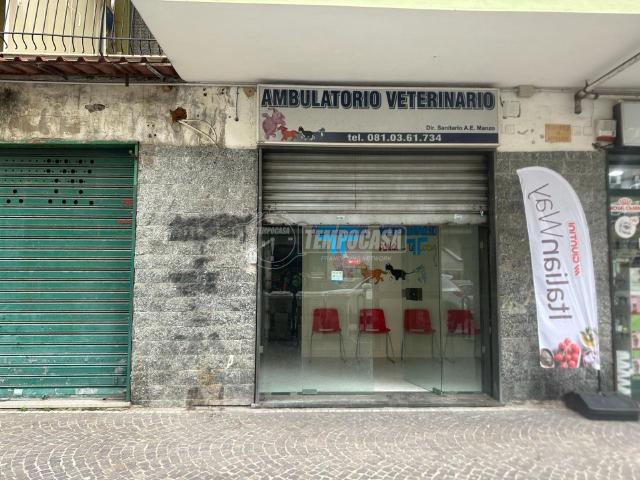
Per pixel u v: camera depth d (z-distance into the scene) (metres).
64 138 5.47
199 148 5.53
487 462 3.97
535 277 5.20
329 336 5.98
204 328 5.40
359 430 4.68
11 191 5.59
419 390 6.14
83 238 5.60
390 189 5.80
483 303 5.88
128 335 5.44
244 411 5.24
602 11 4.04
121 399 5.43
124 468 3.81
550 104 5.73
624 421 4.94
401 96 5.58
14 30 5.45
